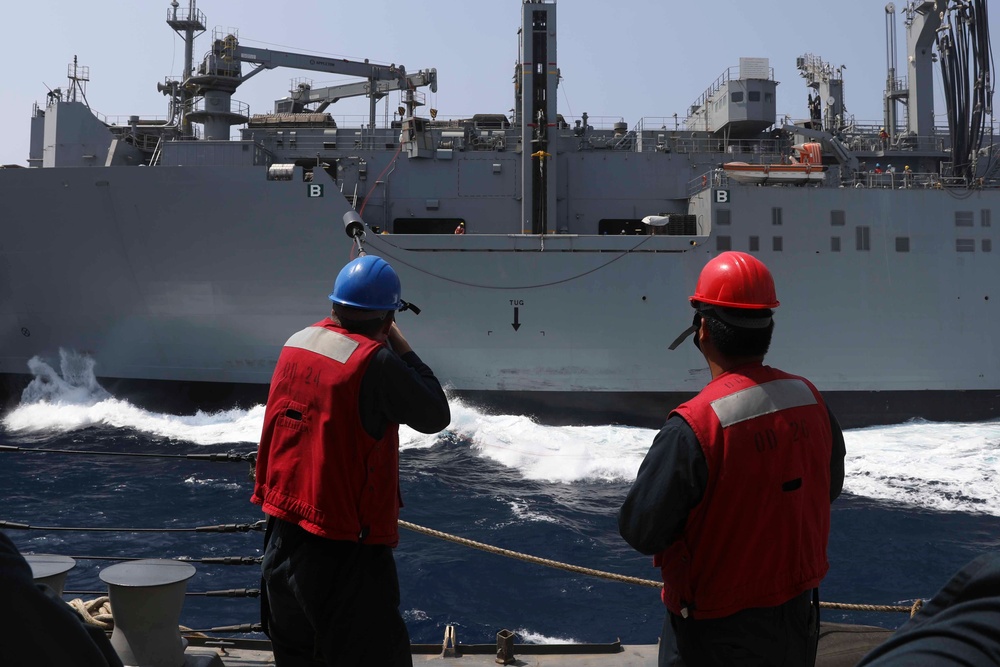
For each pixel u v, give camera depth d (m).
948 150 27.72
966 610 1.07
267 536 3.36
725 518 2.68
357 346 3.11
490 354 22.78
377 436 3.09
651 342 22.83
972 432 22.69
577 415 22.98
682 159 25.36
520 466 19.88
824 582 12.39
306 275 22.23
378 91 32.12
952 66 25.12
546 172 23.78
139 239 22.44
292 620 3.24
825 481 2.87
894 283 23.47
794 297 23.14
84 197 22.38
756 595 2.70
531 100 23.64
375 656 3.11
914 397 23.77
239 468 18.70
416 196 24.55
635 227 25.33
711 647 2.75
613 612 10.91
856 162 25.77
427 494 17.25
